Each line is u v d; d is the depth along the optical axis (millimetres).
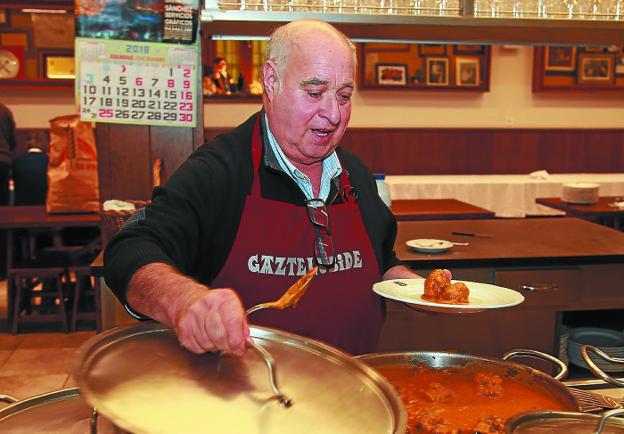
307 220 1639
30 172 5633
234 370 943
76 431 1044
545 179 6527
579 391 1356
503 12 2664
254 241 1604
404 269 1879
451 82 7270
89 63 2885
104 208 2824
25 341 4449
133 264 1268
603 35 2881
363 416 864
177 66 2939
